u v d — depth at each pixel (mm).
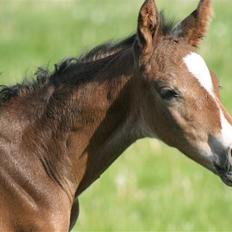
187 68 11078
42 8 39438
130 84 11406
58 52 32625
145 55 11242
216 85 11180
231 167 10906
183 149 11203
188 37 11453
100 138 11578
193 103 10969
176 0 38375
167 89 10992
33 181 11383
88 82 11562
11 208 11195
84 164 11633
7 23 36531
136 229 18625
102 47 11828
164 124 11164
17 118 11633
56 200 11430
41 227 11227
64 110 11586
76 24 36250
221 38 33062
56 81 11742
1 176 11250
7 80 24828
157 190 20500
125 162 21984
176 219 19297
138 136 11539
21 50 32938
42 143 11578
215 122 10961
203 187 20766
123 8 38719
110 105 11477
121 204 19781
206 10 11516
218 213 19625
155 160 22078
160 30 11406
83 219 18750
